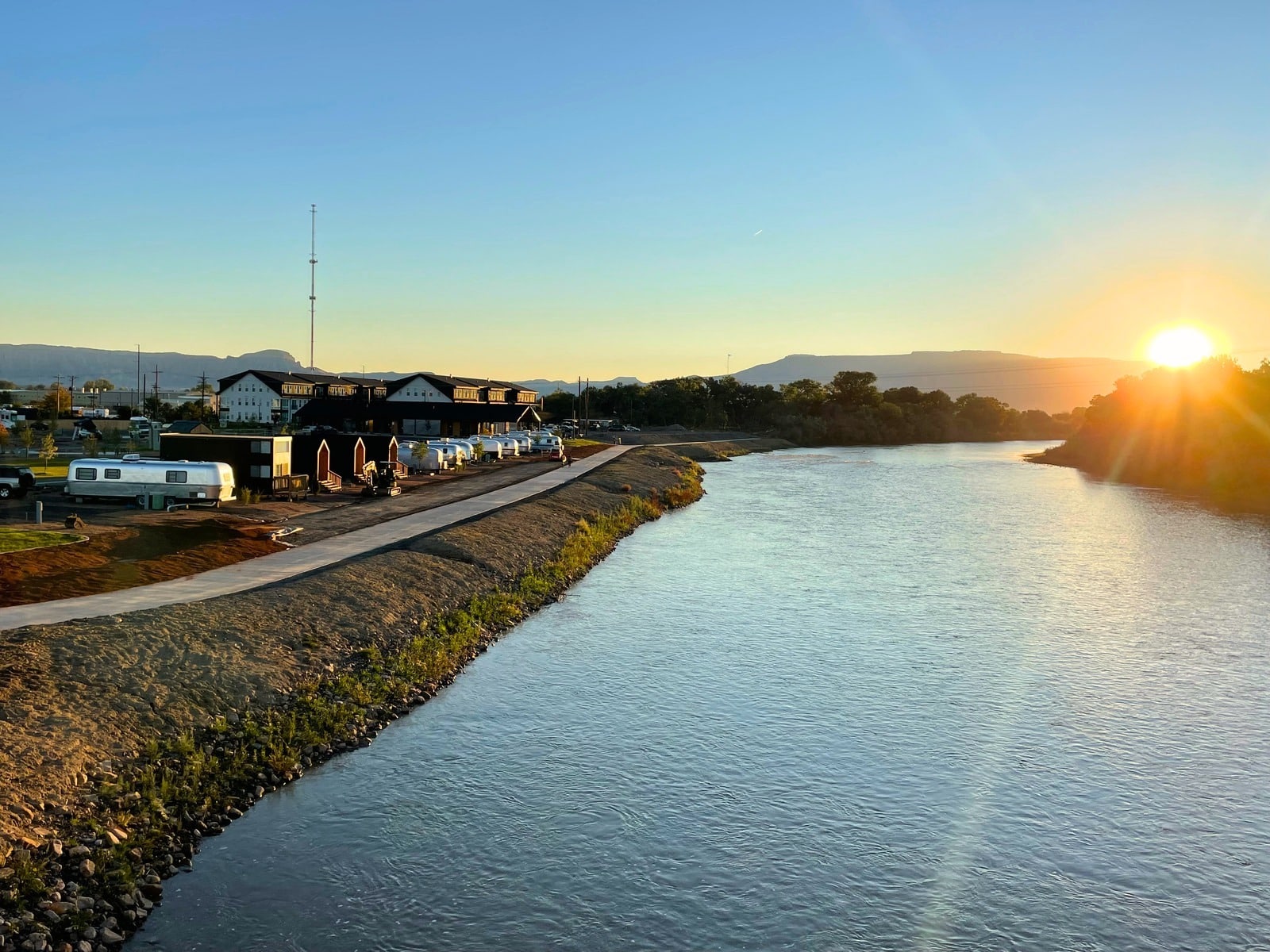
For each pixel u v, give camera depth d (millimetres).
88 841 19156
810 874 20531
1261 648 37719
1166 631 40219
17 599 31062
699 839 21906
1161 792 24719
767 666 34750
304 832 21531
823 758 26531
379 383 179750
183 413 161500
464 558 46844
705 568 54312
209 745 24328
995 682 33219
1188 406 127812
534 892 19562
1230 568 55062
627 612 43031
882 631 39906
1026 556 58781
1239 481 104500
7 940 15758
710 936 18281
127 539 40750
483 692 31562
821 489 103375
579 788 24297
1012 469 136125
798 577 51656
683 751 26797
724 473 128125
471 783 24422
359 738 26922
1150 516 79500
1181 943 18406
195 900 18641
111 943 16844
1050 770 25969
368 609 35938
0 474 54625
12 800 19344
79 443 117125
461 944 17719
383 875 19891
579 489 78500
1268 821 23250
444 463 91875
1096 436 145500
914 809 23594
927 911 19281
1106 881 20547
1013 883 20375
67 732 22406
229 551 42094
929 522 75188
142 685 25656
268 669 29047
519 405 150125
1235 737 28406
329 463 70562
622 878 20172
